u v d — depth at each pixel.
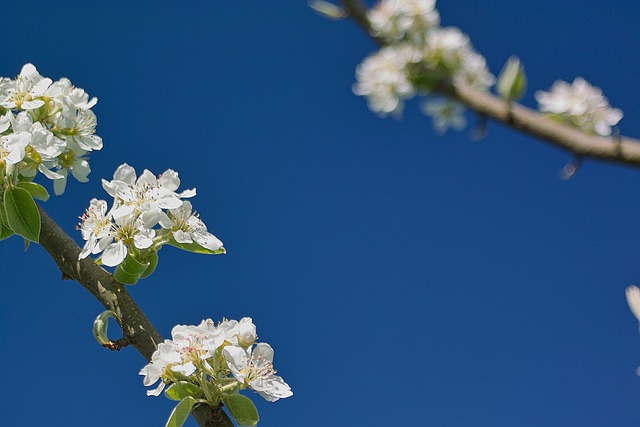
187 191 1.32
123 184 1.31
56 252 1.32
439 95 1.21
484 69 1.23
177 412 1.26
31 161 1.34
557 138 1.17
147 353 1.28
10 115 1.34
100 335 1.28
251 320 1.28
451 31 1.23
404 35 1.23
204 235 1.32
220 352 1.27
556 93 1.21
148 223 1.31
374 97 1.25
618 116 1.21
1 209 1.33
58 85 1.38
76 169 1.39
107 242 1.30
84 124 1.39
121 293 1.30
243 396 1.27
